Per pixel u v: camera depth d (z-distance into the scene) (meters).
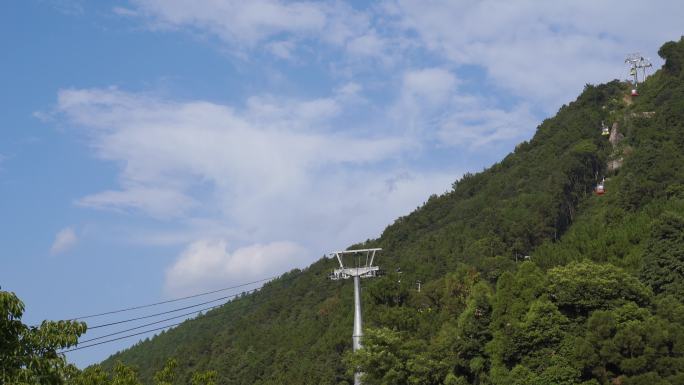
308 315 153.12
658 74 190.62
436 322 93.50
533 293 66.06
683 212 107.38
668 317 65.25
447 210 183.00
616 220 120.25
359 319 76.94
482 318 67.88
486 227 141.50
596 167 159.38
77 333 25.44
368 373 69.44
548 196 144.38
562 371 58.28
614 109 184.00
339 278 79.00
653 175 129.12
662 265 77.75
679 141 142.88
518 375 60.38
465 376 68.06
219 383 133.25
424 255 146.62
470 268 112.31
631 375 57.56
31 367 23.25
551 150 176.00
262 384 121.31
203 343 169.00
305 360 117.81
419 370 67.19
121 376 41.28
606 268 67.88
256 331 160.12
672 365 56.94
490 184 182.25
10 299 22.61
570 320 64.06
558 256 108.12
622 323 60.53
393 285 106.50
